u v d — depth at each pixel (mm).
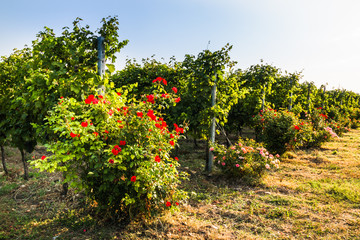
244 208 4062
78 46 3928
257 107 8680
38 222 3512
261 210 3934
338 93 19203
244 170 5449
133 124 3260
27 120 4625
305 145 8977
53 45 3889
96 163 2953
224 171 5672
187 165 6867
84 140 2844
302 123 7898
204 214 3838
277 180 5480
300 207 4043
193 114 6812
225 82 6602
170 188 3580
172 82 7562
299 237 3152
